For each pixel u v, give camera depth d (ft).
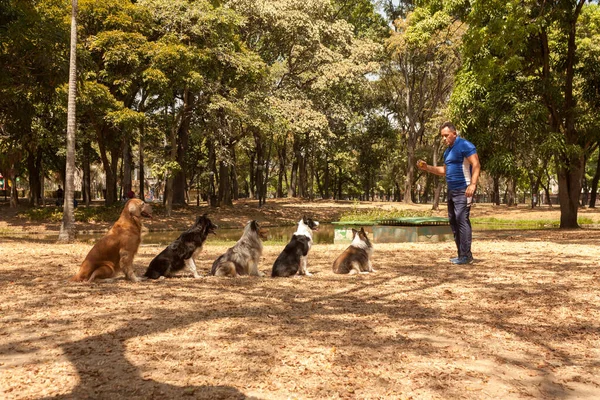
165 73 93.81
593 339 14.65
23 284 22.20
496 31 56.39
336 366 12.25
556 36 71.41
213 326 15.47
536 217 116.37
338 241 63.98
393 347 13.74
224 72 110.32
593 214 114.32
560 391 11.18
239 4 112.78
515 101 63.26
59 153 122.93
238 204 154.10
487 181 221.25
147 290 20.90
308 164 215.72
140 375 11.50
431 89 161.27
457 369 12.23
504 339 14.62
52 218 100.42
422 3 72.18
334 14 150.20
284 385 11.05
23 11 55.57
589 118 67.46
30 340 13.98
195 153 164.25
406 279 23.95
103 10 87.04
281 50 126.52
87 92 83.97
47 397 10.28
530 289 21.26
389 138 187.62
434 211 139.74
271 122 111.96
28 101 65.87
